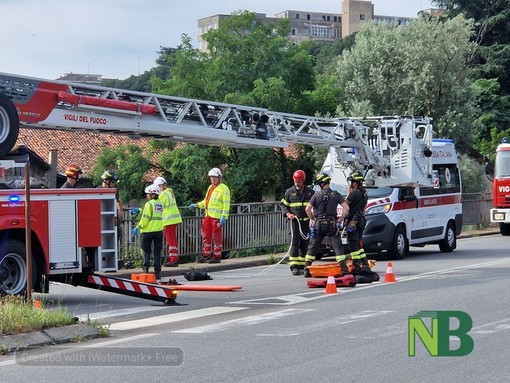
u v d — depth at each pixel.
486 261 20.30
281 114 18.88
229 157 30.55
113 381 8.14
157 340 10.20
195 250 21.64
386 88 37.47
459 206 24.38
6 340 9.71
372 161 21.36
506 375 8.27
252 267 21.52
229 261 21.69
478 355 9.17
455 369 8.52
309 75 31.97
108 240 13.84
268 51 30.98
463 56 37.97
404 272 17.86
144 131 15.62
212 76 30.64
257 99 29.95
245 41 30.80
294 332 10.62
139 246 20.23
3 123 12.92
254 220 23.58
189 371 8.48
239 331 10.77
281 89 29.50
